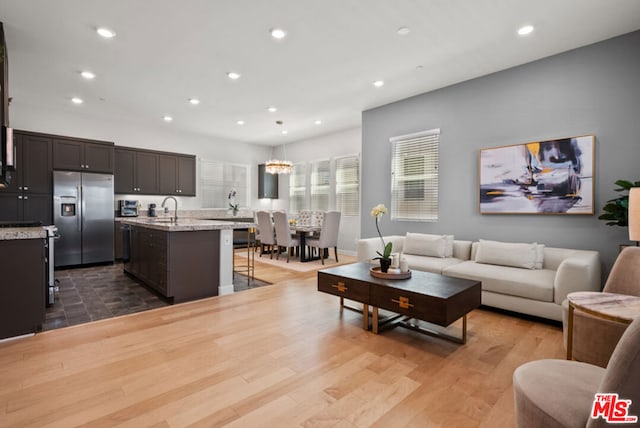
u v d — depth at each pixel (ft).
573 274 8.74
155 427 4.99
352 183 23.49
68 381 6.27
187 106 18.17
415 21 9.84
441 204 15.02
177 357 7.30
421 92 15.69
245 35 10.66
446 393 5.99
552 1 8.83
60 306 11.05
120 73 13.66
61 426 4.98
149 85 15.02
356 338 8.48
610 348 6.30
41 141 17.25
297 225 22.93
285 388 6.10
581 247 11.21
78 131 19.83
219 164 27.04
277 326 9.25
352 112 19.10
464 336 8.16
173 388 6.07
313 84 14.80
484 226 13.62
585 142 11.02
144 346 7.87
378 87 15.07
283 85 14.97
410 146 16.29
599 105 10.88
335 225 20.08
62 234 17.44
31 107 18.24
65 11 9.31
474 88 13.93
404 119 16.62
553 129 11.81
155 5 9.05
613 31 10.30
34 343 8.00
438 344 8.14
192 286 11.79
